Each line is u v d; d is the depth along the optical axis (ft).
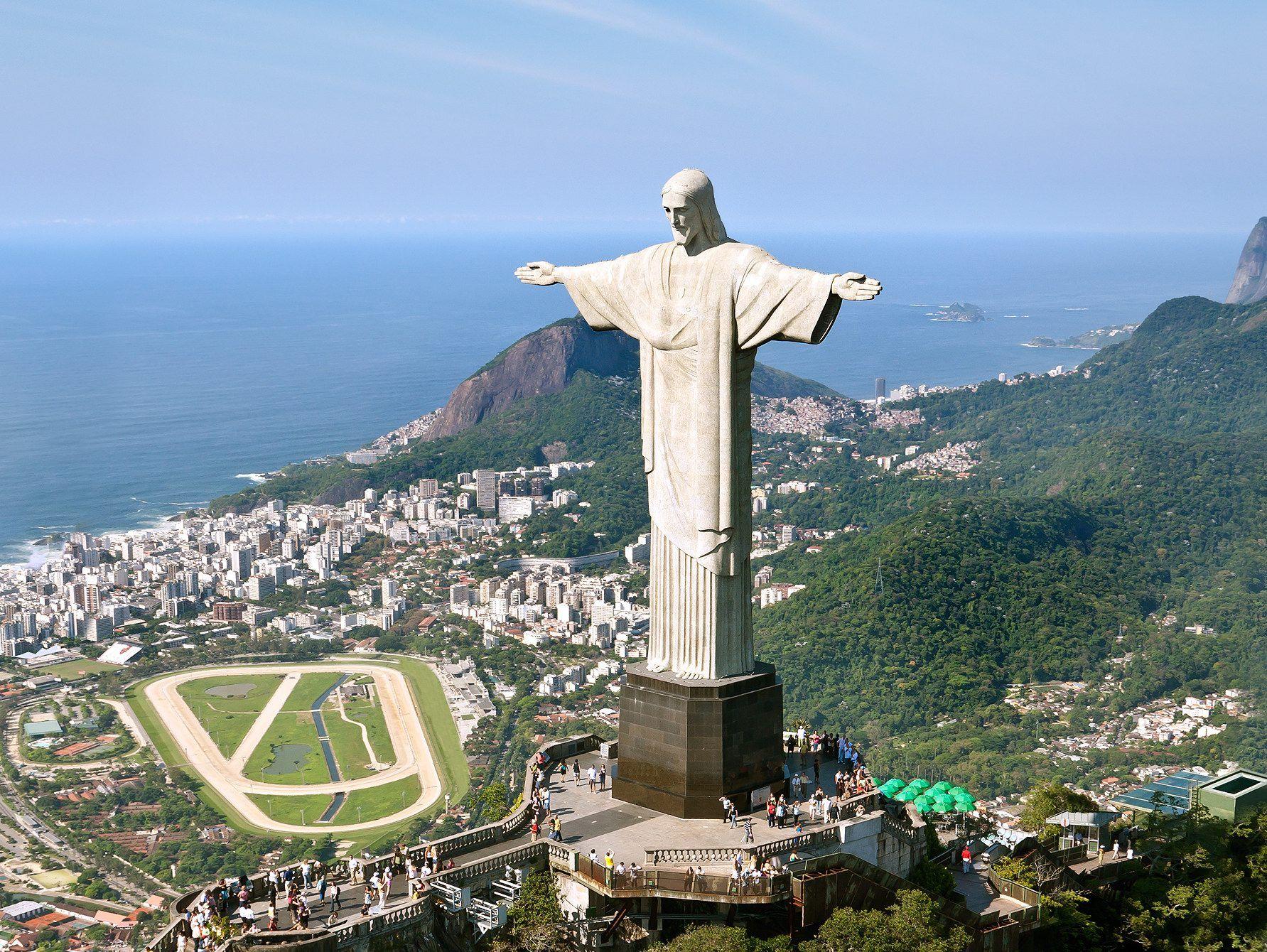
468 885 189.26
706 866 189.78
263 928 173.58
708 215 203.92
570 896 192.95
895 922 190.08
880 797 213.46
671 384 208.54
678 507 208.23
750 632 213.87
